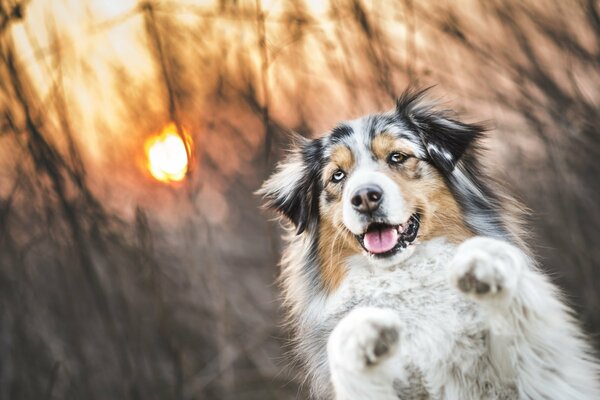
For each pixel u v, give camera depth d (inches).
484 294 143.3
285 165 213.0
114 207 288.8
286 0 289.1
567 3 301.7
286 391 294.7
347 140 189.8
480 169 193.0
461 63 300.7
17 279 292.4
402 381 165.0
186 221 297.4
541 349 156.0
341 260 183.3
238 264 333.1
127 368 288.7
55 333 294.4
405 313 170.2
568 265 302.4
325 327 182.5
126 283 287.7
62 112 272.2
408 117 189.9
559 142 302.5
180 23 290.7
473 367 162.6
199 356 312.2
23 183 278.7
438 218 179.9
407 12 289.6
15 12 265.0
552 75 303.1
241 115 303.4
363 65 288.7
